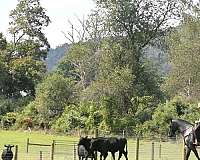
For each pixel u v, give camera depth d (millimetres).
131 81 63438
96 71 74125
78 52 80188
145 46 68750
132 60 66812
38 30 99188
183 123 27016
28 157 33375
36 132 67312
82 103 66438
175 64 67688
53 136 60500
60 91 68875
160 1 67500
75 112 65125
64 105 68938
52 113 69250
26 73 89938
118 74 63594
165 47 69500
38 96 70500
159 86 72125
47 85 69375
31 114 72062
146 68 69438
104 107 63594
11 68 89562
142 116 63375
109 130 61625
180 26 69438
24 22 97500
